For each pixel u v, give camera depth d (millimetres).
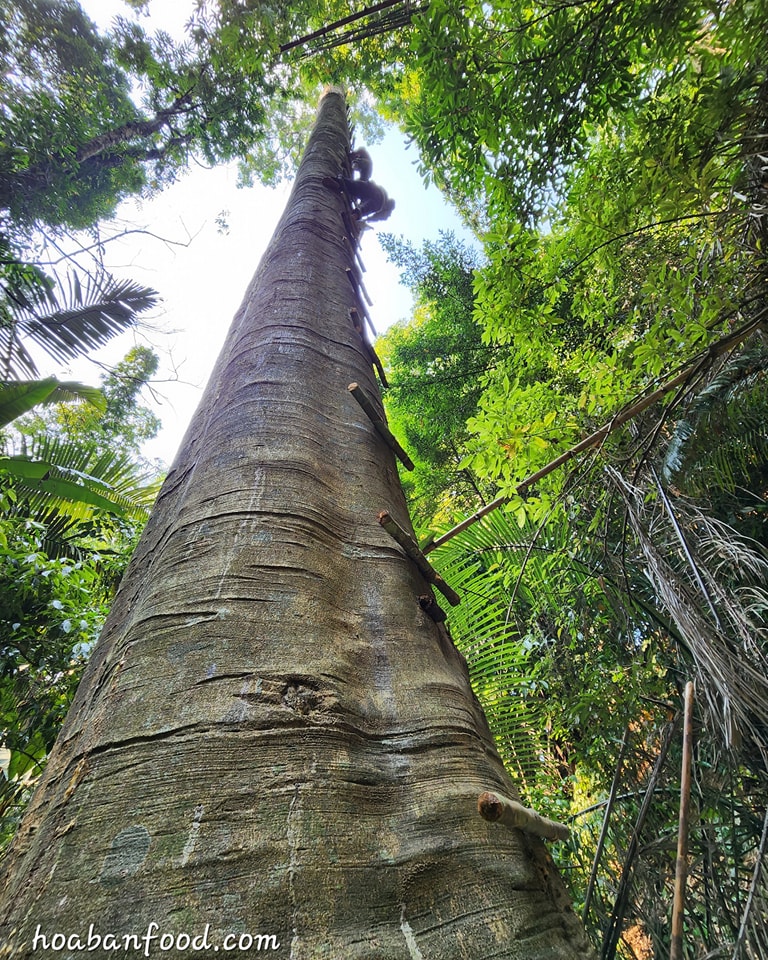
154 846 876
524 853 1104
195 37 9945
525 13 3352
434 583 1888
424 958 830
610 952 2141
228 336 3469
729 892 2242
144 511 7344
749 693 1794
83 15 9414
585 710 3262
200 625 1279
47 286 6613
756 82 2578
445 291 10844
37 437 6848
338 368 2789
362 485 2088
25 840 1054
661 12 2736
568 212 3775
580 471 3193
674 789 2738
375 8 6867
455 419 10188
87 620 5039
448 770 1158
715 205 3043
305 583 1469
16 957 752
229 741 1035
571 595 3887
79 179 9750
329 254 4051
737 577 2479
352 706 1213
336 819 972
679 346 2939
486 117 3352
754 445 2834
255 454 1927
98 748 1051
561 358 5262
